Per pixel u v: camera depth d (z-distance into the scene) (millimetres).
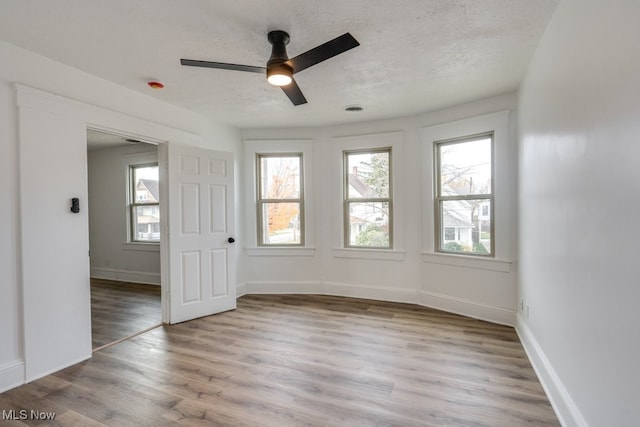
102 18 1970
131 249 5609
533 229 2543
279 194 4715
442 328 3271
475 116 3496
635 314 1120
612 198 1278
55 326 2453
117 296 4652
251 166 4613
